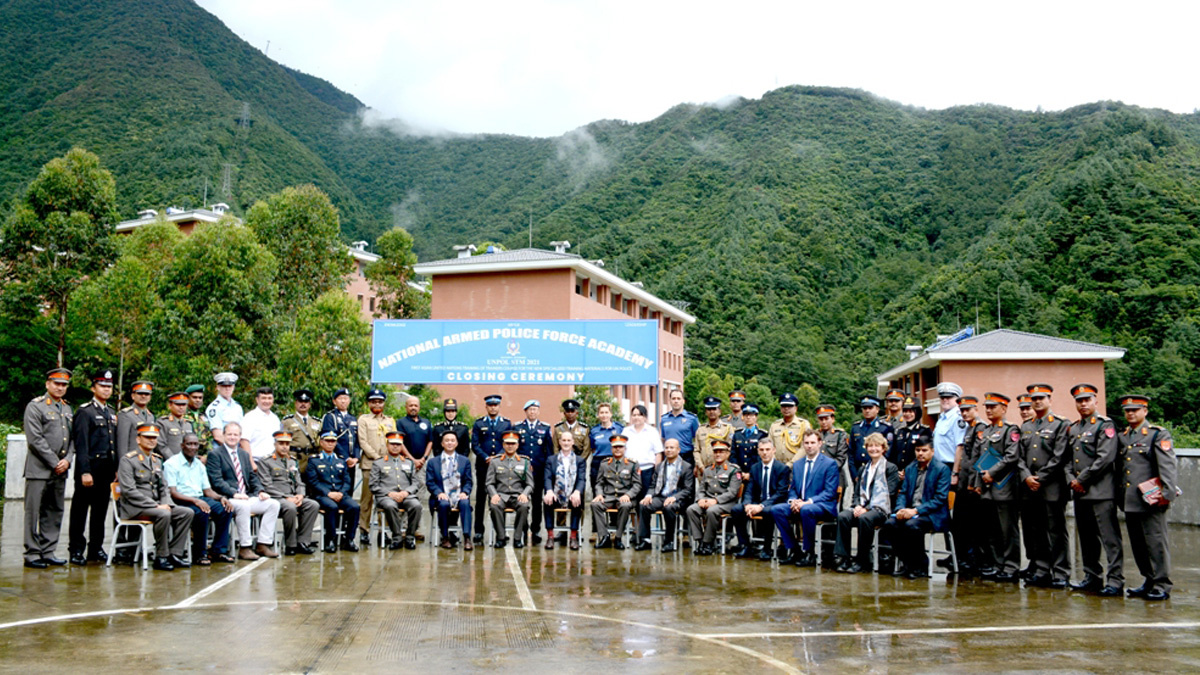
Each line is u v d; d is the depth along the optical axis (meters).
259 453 11.34
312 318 33.94
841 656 5.66
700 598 7.84
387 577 8.91
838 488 10.36
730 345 74.94
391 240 55.56
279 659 5.45
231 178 84.62
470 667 5.29
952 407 10.45
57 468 9.27
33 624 6.43
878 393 60.75
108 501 9.91
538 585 8.47
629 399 45.84
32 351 38.00
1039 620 6.90
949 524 9.25
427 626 6.50
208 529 10.18
